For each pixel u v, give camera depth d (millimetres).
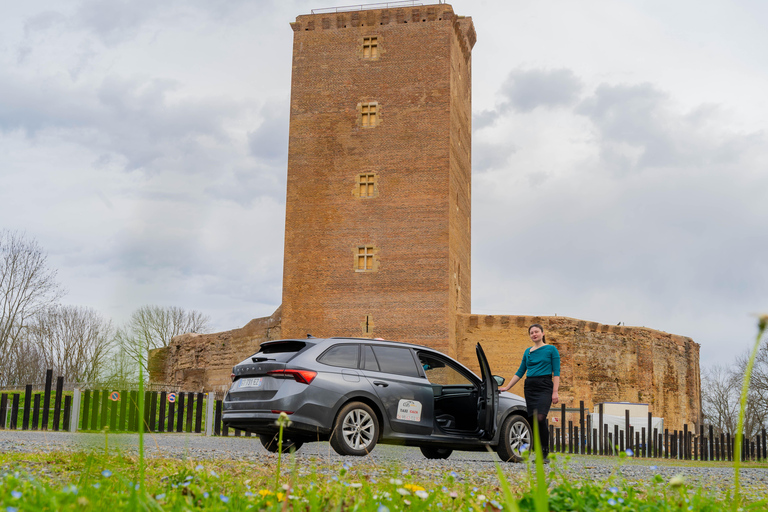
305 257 39125
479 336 40375
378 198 39094
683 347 54969
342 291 38469
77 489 2842
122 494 3139
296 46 41562
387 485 3949
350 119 40219
